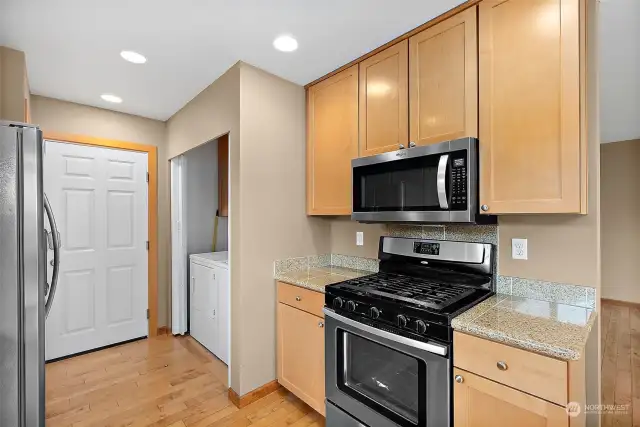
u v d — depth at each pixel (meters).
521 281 1.61
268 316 2.23
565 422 1.01
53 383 2.35
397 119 1.81
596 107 1.34
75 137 2.75
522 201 1.35
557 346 1.02
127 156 3.06
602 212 4.71
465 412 1.24
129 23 1.65
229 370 2.20
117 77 2.28
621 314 4.11
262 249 2.19
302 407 2.09
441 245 1.85
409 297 1.53
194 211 3.53
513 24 1.38
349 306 1.66
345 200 2.12
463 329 1.24
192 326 3.20
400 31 1.73
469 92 1.50
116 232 3.00
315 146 2.35
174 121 3.08
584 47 1.23
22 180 1.18
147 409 2.06
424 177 1.62
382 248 2.17
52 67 2.12
